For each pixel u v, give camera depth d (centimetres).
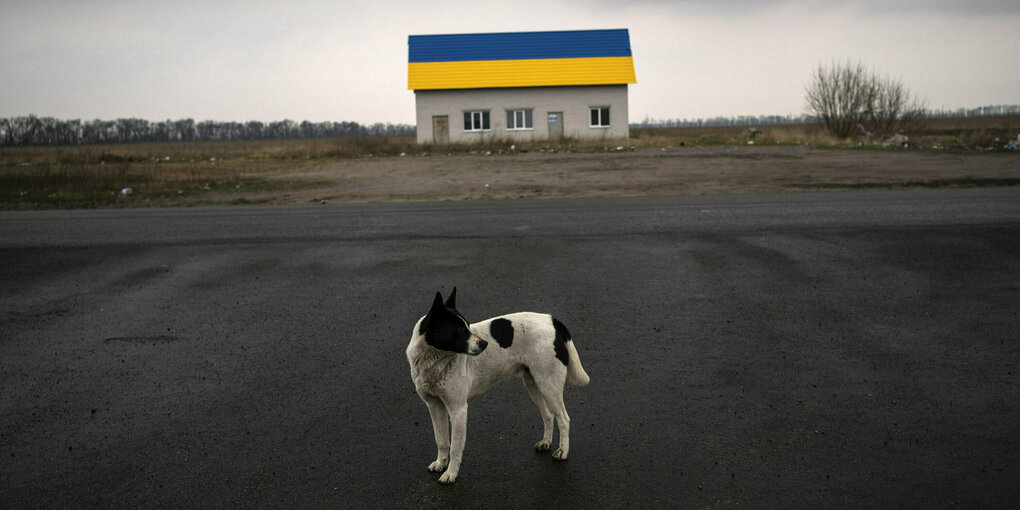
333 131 17262
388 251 1266
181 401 636
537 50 5025
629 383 661
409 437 562
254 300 967
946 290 945
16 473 515
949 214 1501
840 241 1255
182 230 1548
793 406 603
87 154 4609
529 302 930
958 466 498
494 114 4831
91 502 476
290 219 1692
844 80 4222
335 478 501
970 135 4106
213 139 15875
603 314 875
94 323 873
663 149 3684
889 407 596
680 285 999
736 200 1850
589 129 4841
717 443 541
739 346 754
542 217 1628
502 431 570
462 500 470
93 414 611
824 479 486
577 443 546
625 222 1522
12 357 755
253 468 517
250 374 698
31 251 1327
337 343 784
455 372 479
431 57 4994
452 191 2286
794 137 4234
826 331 795
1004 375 659
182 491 488
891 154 3080
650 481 488
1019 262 1077
